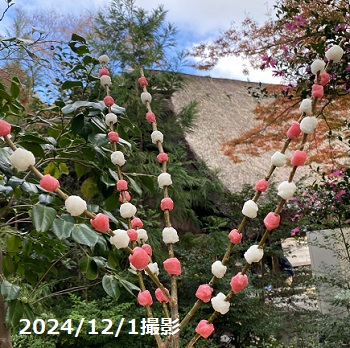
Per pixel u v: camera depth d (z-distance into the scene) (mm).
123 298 3656
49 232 1563
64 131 1519
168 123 4754
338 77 2574
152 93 4664
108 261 1402
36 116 1509
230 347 3822
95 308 3271
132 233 927
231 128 6098
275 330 3342
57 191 762
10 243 1586
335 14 2799
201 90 6887
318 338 2822
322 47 2422
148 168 4145
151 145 4668
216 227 4211
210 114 6250
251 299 3564
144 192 4191
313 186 3367
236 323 3564
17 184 1118
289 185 783
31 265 1636
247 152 4211
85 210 783
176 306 942
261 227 4266
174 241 1002
